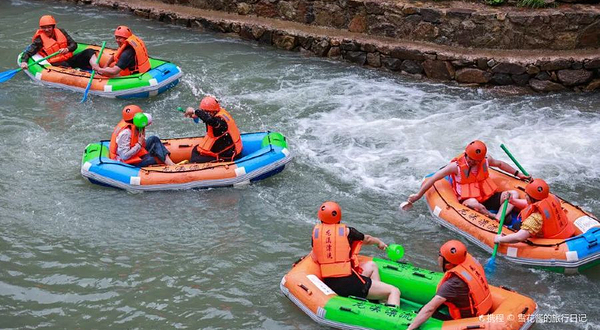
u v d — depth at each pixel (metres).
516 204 7.39
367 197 8.27
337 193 8.34
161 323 6.22
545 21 11.02
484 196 7.59
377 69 11.95
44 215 7.80
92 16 14.41
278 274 6.89
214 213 7.89
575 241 6.71
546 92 11.00
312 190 8.40
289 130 9.90
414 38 11.83
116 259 7.09
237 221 7.76
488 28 11.21
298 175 8.72
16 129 9.67
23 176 8.55
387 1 11.95
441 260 5.73
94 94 10.62
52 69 10.95
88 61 11.35
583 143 9.42
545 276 6.80
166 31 13.61
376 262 6.46
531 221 6.77
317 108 10.55
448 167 7.60
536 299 6.52
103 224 7.66
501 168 7.75
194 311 6.38
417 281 6.23
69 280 6.76
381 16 12.02
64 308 6.38
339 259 6.13
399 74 11.75
